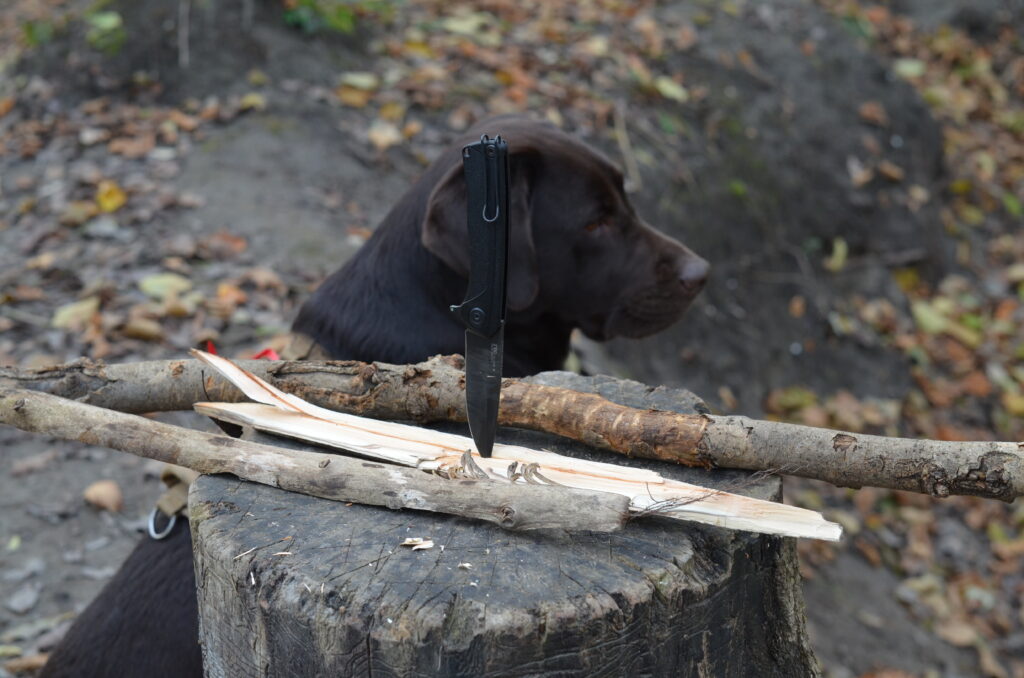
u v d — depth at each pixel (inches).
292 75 245.9
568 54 274.7
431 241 95.0
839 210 294.5
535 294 103.0
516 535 62.5
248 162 222.5
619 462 72.3
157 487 152.6
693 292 115.1
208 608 65.8
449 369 76.9
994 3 406.0
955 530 233.8
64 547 141.1
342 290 105.7
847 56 326.0
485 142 59.9
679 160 258.4
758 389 251.8
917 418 265.9
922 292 304.8
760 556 68.3
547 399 73.8
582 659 56.4
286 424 74.0
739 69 297.1
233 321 179.8
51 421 73.4
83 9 249.4
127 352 169.6
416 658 55.4
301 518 64.8
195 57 241.6
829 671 182.5
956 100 364.8
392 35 270.8
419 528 63.4
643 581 58.4
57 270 188.4
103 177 213.8
